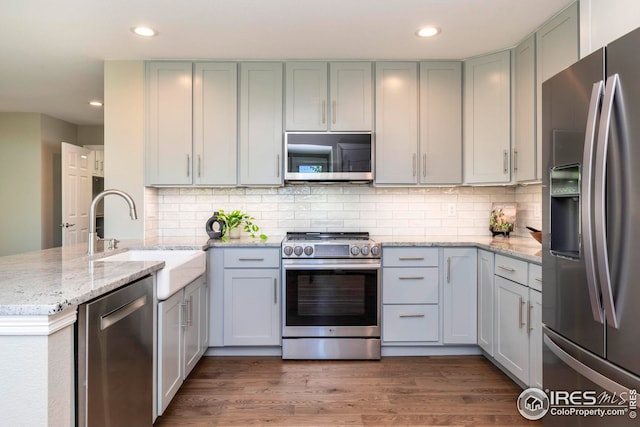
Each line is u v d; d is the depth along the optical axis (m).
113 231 3.09
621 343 1.27
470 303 2.93
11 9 2.26
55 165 5.21
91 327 1.31
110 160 3.07
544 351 1.77
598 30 1.64
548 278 1.73
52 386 1.13
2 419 1.10
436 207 3.47
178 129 3.08
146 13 2.33
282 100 3.11
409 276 2.93
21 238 4.93
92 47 2.84
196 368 2.77
